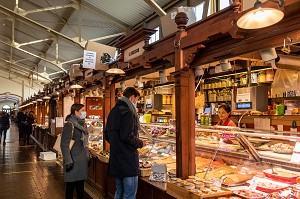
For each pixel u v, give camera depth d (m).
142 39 4.14
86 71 7.15
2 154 10.55
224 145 3.76
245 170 3.29
